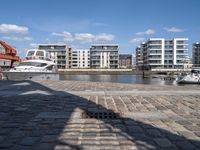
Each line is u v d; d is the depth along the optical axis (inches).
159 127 217.5
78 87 598.5
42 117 257.1
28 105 331.0
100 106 324.5
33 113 278.8
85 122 236.1
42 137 188.5
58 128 214.1
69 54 5871.1
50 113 278.1
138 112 285.3
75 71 4862.2
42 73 1382.9
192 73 2153.1
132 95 437.1
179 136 190.7
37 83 733.3
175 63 5315.0
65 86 626.8
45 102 356.5
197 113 279.9
